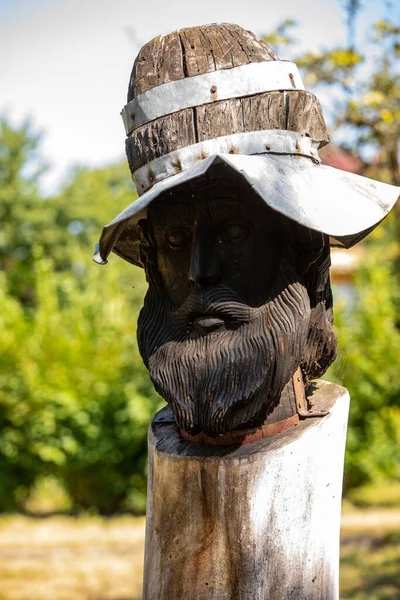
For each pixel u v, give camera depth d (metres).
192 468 1.83
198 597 1.82
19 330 7.25
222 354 1.76
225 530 1.80
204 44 1.88
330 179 1.80
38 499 7.55
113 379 6.99
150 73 1.91
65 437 6.91
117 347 7.16
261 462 1.79
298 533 1.82
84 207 16.80
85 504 7.17
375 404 7.25
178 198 1.80
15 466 7.11
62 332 7.26
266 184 1.61
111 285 7.86
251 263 1.78
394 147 4.66
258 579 1.79
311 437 1.85
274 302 1.78
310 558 1.84
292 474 1.81
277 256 1.80
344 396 2.04
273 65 1.85
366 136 4.70
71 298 7.77
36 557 5.77
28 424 7.00
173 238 1.84
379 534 6.02
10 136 16.80
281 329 1.75
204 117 1.81
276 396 1.79
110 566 5.54
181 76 1.86
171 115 1.83
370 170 4.80
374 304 7.48
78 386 6.99
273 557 1.79
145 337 1.91
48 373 7.00
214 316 1.77
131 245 2.20
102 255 1.91
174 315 1.85
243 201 1.76
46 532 6.50
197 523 1.83
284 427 1.88
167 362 1.83
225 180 1.76
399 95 4.62
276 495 1.79
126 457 6.98
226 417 1.74
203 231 1.78
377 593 4.48
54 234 16.38
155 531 1.93
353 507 7.05
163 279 1.90
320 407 1.96
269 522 1.79
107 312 7.49
